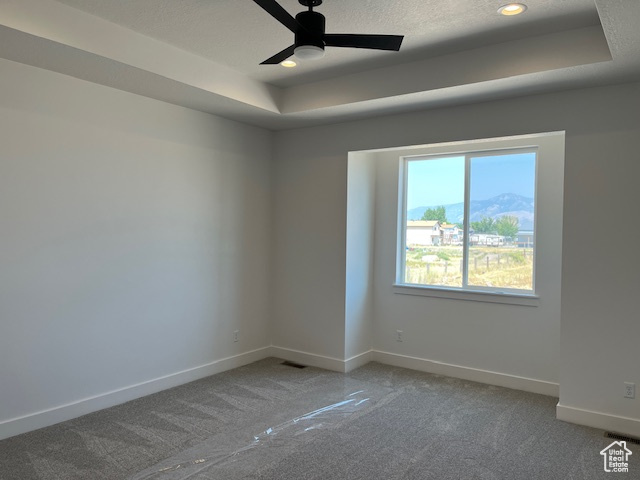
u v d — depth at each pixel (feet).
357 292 15.58
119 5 8.86
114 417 11.14
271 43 10.63
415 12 8.96
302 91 13.58
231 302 15.19
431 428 10.77
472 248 14.80
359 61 11.64
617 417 10.57
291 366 15.56
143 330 12.56
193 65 11.35
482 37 10.13
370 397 12.76
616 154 10.59
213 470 8.80
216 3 8.73
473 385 13.91
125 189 12.02
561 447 9.86
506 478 8.65
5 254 9.83
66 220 10.84
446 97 11.94
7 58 9.66
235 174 15.19
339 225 15.07
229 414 11.46
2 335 9.82
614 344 10.61
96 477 8.48
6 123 9.78
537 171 13.44
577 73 9.97
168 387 13.21
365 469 8.91
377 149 14.28
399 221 16.11
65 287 10.85
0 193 9.73
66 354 10.90
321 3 8.17
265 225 16.42
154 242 12.78
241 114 14.14
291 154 16.20
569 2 8.50
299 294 15.99
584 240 10.91
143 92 11.98
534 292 13.56
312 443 9.96
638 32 7.83
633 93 10.44
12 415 10.01
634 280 10.39
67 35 8.89
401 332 15.85
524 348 13.55
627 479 8.64
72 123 10.87
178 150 13.33
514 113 11.89
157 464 8.98
